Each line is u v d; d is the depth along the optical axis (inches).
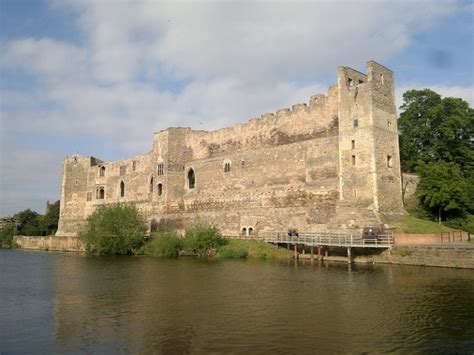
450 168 1775.3
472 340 641.6
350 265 1432.1
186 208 2491.4
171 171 2527.1
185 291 1045.2
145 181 2763.3
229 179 2266.2
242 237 2018.9
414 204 1889.8
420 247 1342.3
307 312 816.3
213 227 2010.3
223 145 2345.0
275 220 1956.2
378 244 1432.1
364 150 1700.3
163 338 678.5
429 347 614.5
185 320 778.8
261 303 897.5
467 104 2063.2
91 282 1221.7
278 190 2007.9
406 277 1144.2
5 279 1312.7
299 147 1958.7
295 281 1147.3
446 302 862.5
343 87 1815.9
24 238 2999.5
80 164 3319.4
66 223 3245.6
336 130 1830.7
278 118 2091.5
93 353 619.8
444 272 1199.6
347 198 1727.4
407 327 708.0
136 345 649.6
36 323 780.6
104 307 895.7
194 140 2536.9
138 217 2218.3
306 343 640.4
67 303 943.7
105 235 2097.7
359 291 989.8
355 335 673.0
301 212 1854.1
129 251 2124.8
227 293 1008.9
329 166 1824.6
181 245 1967.3
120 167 3024.1
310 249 1704.0
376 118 1715.1
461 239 1518.2
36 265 1708.9
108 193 3107.8
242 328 721.6
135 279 1250.6
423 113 2144.4
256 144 2171.5
